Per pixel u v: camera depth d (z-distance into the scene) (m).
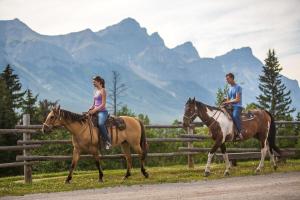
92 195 11.42
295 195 10.61
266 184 12.55
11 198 11.41
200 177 14.50
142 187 12.60
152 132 34.19
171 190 11.88
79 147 14.17
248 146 25.70
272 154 16.44
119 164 28.61
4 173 30.80
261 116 16.16
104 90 14.44
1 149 14.18
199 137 17.39
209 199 10.38
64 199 10.95
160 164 30.33
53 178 15.50
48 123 13.95
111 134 14.37
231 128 15.32
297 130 24.33
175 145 32.44
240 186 12.29
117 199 10.72
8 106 40.25
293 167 16.78
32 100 46.28
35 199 11.14
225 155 15.39
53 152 27.45
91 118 14.27
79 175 16.06
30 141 14.83
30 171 14.76
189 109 15.09
